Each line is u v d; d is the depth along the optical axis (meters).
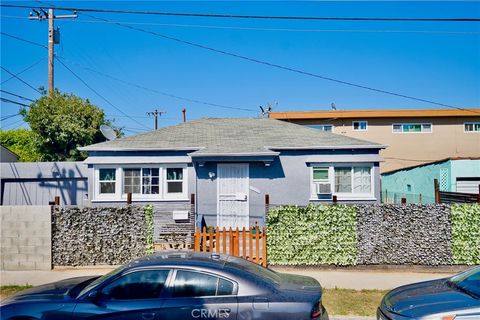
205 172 14.81
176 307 5.16
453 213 10.75
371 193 14.73
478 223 10.69
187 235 12.03
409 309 5.58
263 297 5.20
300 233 10.85
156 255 6.18
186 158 14.77
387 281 9.70
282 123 18.25
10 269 10.90
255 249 10.82
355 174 14.88
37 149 24.67
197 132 16.80
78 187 18.19
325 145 14.73
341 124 28.84
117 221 11.07
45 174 18.08
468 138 28.39
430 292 6.09
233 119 19.05
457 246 10.72
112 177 14.84
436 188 13.00
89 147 14.56
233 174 14.85
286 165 14.87
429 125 28.61
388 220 10.84
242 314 5.09
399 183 24.25
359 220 10.85
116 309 5.20
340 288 9.10
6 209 10.98
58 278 9.98
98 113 25.73
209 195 14.76
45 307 5.30
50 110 23.95
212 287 5.30
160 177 14.81
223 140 15.66
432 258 10.75
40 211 10.99
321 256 10.81
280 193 14.77
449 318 5.19
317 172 14.88
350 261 10.80
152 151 14.74
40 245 10.95
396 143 28.56
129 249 11.06
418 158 28.41
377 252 10.80
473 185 17.81
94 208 11.07
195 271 5.41
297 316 5.07
